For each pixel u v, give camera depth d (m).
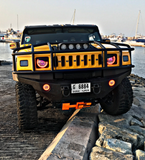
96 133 3.24
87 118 3.56
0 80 8.95
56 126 3.71
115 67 2.95
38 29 4.24
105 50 2.86
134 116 3.85
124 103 3.32
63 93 2.86
